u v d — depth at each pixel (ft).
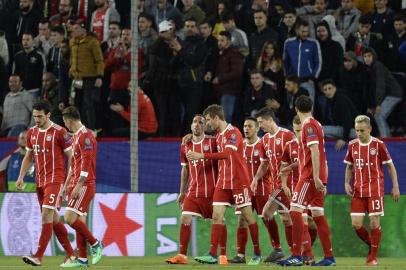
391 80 188.96
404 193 175.63
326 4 205.26
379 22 196.75
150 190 180.45
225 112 189.57
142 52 198.90
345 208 167.43
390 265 130.82
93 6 212.64
